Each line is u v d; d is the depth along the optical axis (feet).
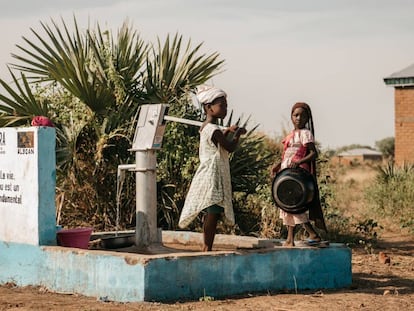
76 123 44.91
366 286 31.89
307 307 26.45
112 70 45.21
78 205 45.11
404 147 77.20
